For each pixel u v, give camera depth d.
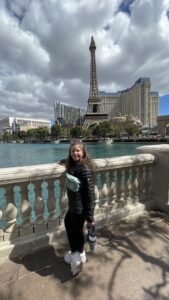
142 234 3.26
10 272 2.43
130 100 167.75
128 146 69.06
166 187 4.07
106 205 3.67
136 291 2.15
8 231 2.76
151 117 161.25
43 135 133.75
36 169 2.72
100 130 91.69
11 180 2.57
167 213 4.06
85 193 2.31
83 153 2.42
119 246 2.93
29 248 2.83
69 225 2.47
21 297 2.09
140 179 4.18
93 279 2.31
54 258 2.69
